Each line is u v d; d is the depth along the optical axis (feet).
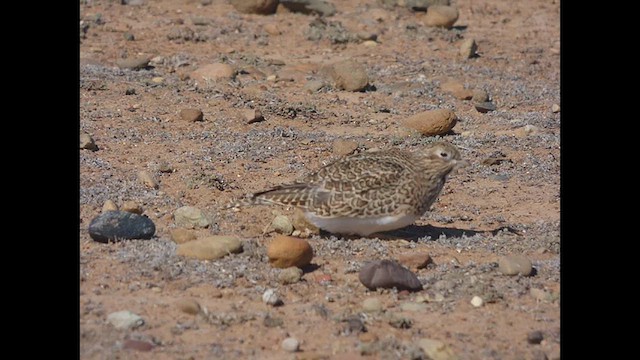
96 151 84.02
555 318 55.21
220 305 54.85
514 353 50.80
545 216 73.82
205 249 60.39
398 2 142.20
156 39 122.52
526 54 126.31
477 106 102.73
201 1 139.23
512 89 110.83
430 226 70.38
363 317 53.88
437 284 58.39
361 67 107.24
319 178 65.21
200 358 48.85
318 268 60.59
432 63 119.96
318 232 67.41
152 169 79.97
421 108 102.37
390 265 57.62
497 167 84.99
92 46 117.91
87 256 60.64
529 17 141.69
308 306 55.21
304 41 125.90
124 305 53.98
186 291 56.39
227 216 70.28
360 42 126.82
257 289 56.95
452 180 81.66
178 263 59.57
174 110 95.96
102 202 71.92
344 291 57.36
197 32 125.90
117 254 60.95
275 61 115.65
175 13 134.62
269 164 83.20
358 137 91.50
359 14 138.21
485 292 57.31
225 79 106.32
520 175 83.35
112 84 102.89
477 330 53.36
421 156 65.67
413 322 53.83
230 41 123.75
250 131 91.25
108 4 135.95
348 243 64.95
